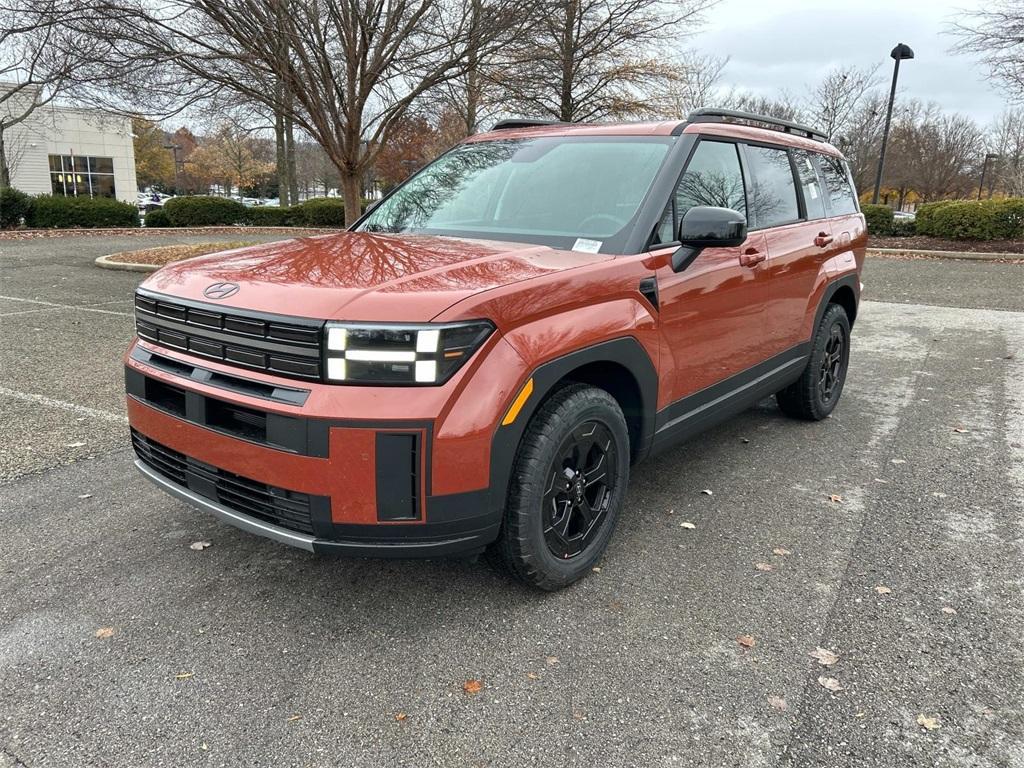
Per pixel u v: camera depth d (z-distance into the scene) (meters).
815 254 4.65
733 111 4.14
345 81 12.98
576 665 2.56
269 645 2.65
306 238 3.57
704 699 2.40
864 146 35.47
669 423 3.45
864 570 3.23
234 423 2.57
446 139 26.89
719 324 3.65
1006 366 7.11
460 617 2.84
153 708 2.32
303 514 2.45
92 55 11.19
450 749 2.18
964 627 2.80
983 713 2.34
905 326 9.27
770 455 4.66
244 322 2.49
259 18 10.88
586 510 3.04
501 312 2.51
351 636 2.71
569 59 16.89
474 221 3.69
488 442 2.47
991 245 18.08
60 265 13.51
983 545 3.46
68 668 2.50
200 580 3.06
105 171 37.34
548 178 3.71
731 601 2.97
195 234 23.11
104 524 3.53
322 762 2.12
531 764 2.12
